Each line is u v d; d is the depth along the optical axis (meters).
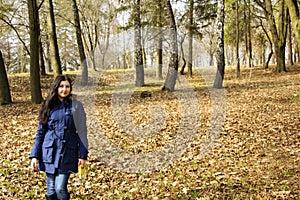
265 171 5.48
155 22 21.09
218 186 5.04
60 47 44.25
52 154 4.05
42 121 4.11
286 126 8.23
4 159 6.83
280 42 25.03
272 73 25.36
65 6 26.92
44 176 5.90
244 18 28.84
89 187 5.38
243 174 5.44
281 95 13.66
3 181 5.68
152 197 4.88
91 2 33.53
